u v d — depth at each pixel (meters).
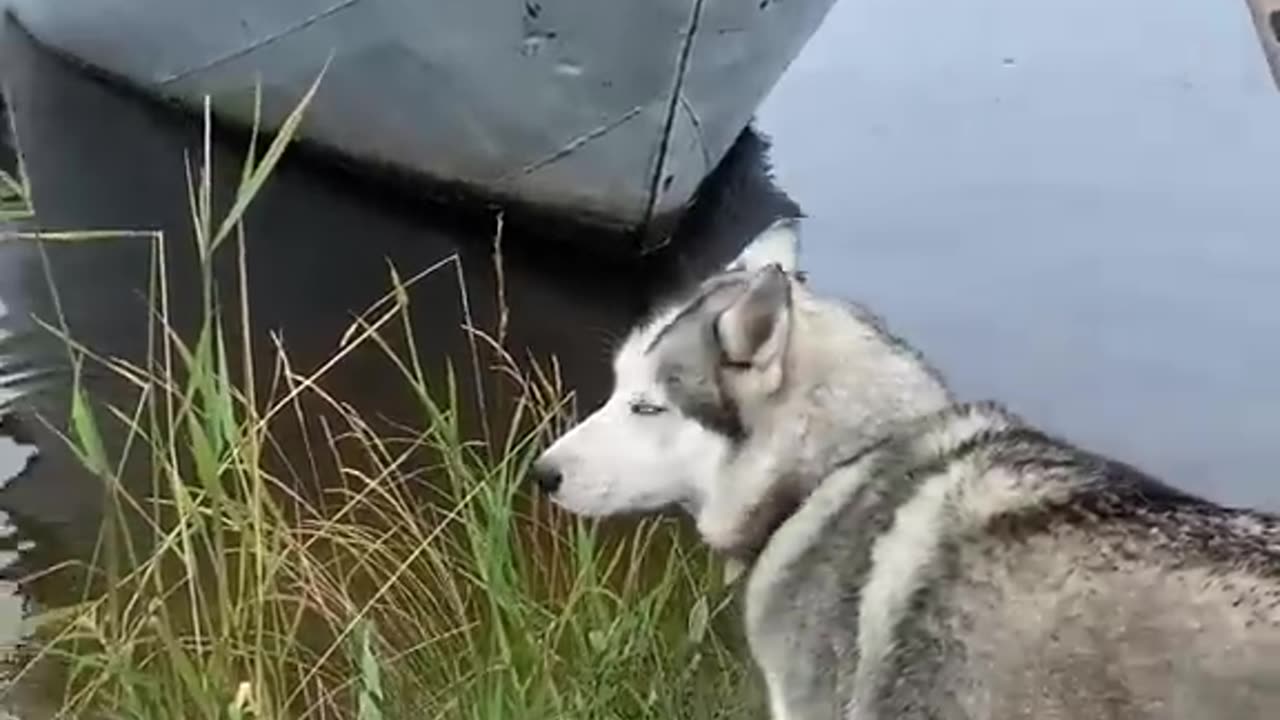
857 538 1.35
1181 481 2.83
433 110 3.96
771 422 1.42
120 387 3.00
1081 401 3.13
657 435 1.47
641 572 1.93
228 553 2.01
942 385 1.45
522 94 3.74
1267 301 3.50
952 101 4.79
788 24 3.82
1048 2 5.62
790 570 1.40
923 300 3.59
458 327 3.62
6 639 2.11
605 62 3.56
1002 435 1.32
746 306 1.40
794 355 1.41
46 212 4.35
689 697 1.66
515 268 4.00
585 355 3.48
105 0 4.67
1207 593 1.15
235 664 1.75
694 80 3.61
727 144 4.05
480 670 1.65
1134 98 4.71
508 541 1.80
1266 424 3.00
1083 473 1.26
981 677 1.23
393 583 1.93
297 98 4.28
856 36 5.39
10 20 5.37
